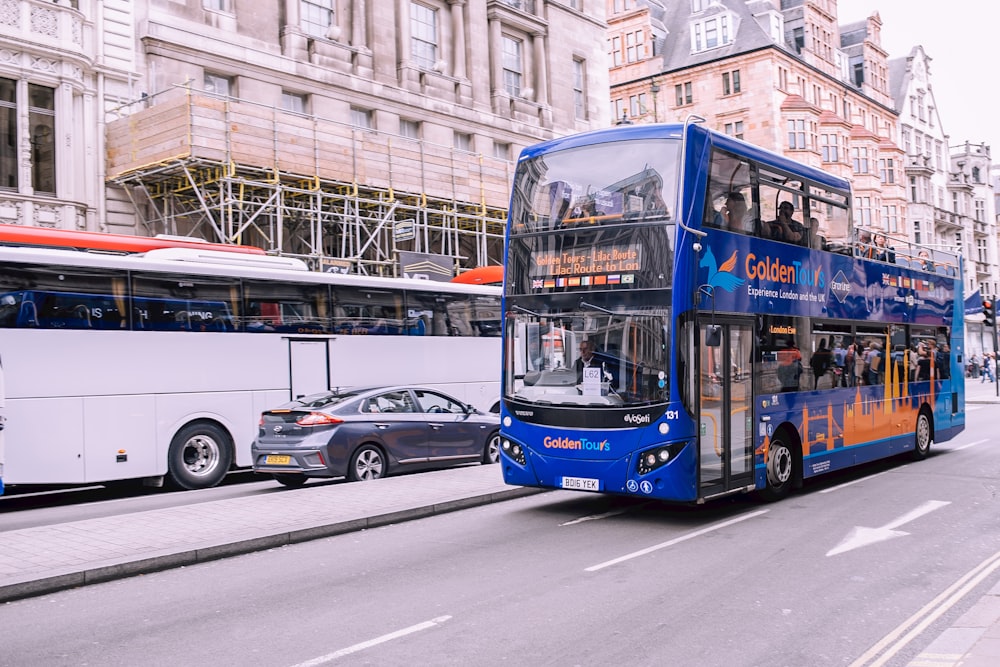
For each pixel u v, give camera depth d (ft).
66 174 71.36
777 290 39.86
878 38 228.02
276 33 87.97
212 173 72.84
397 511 36.60
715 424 35.17
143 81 77.61
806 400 41.86
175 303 48.34
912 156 228.63
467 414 52.65
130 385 46.03
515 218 38.11
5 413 41.50
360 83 94.12
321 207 79.82
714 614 22.77
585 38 126.93
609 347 34.73
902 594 24.58
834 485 45.42
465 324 63.16
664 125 35.22
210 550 29.78
